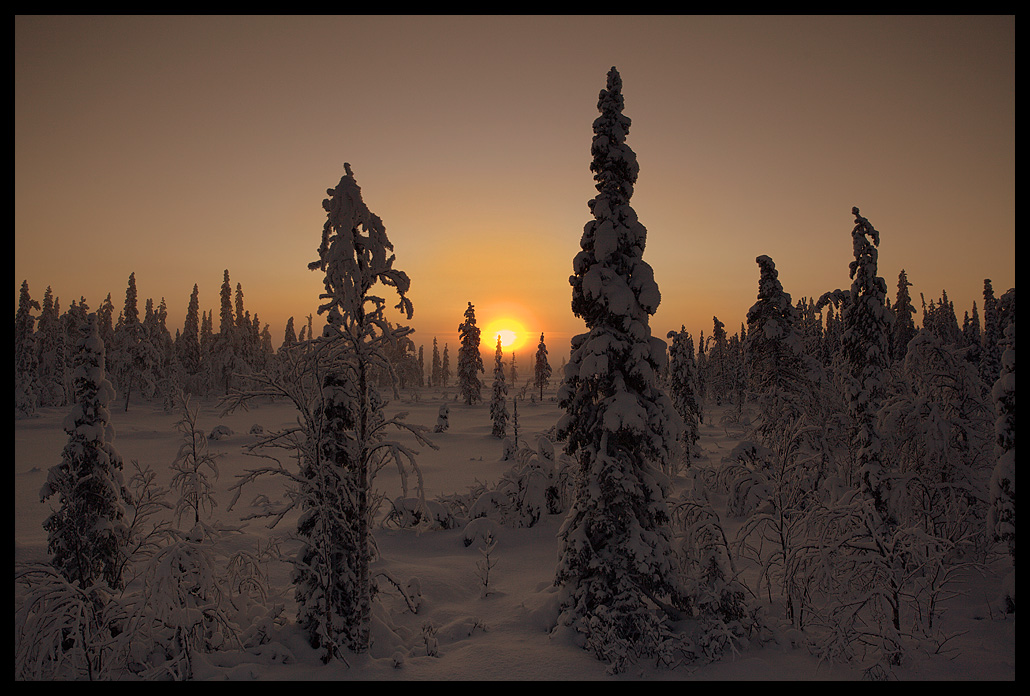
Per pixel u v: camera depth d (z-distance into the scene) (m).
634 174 12.80
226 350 81.44
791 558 12.81
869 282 18.22
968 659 10.95
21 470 9.23
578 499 13.02
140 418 52.69
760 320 23.44
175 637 10.33
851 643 11.70
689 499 13.42
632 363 12.34
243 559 12.31
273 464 36.53
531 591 15.84
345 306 10.70
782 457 14.81
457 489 32.06
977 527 15.65
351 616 11.21
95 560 11.15
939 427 17.00
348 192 10.93
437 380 166.38
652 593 12.57
